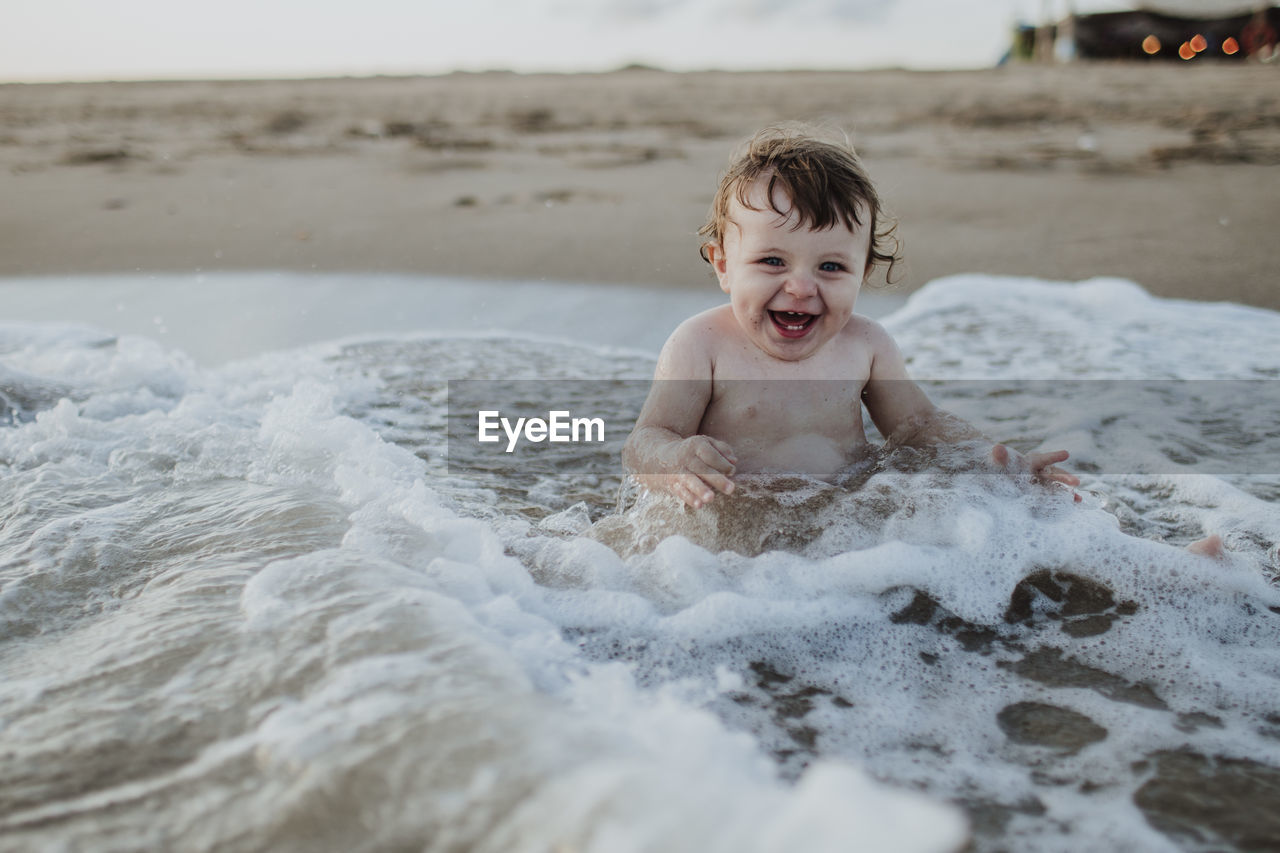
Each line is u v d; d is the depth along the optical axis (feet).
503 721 3.82
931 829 2.46
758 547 6.42
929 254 18.94
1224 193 24.14
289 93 78.69
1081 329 14.21
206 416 9.30
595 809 3.06
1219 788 4.23
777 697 4.98
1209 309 15.26
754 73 132.26
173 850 3.37
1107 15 102.58
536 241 19.81
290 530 6.30
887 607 5.85
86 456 8.09
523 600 5.71
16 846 3.42
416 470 8.48
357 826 3.35
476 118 48.49
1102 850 3.79
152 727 4.07
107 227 21.42
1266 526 7.45
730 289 7.59
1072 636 5.64
